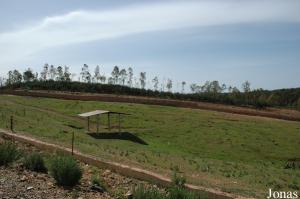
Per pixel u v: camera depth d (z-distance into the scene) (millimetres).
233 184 25047
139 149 45812
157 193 13984
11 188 12523
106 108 81625
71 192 13375
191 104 92875
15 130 34969
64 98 92250
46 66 137625
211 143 61625
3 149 16906
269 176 32625
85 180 16609
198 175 27719
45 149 27062
